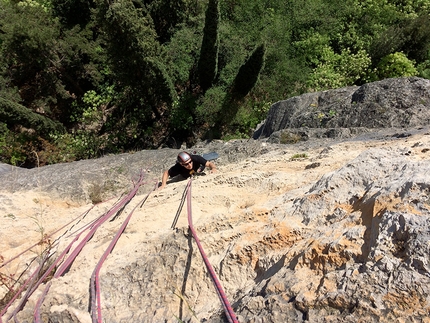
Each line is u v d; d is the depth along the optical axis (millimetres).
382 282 2555
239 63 20812
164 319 3500
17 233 6023
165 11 22188
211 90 19984
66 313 3400
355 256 2891
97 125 21359
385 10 23484
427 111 9703
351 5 23953
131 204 6238
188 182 6133
